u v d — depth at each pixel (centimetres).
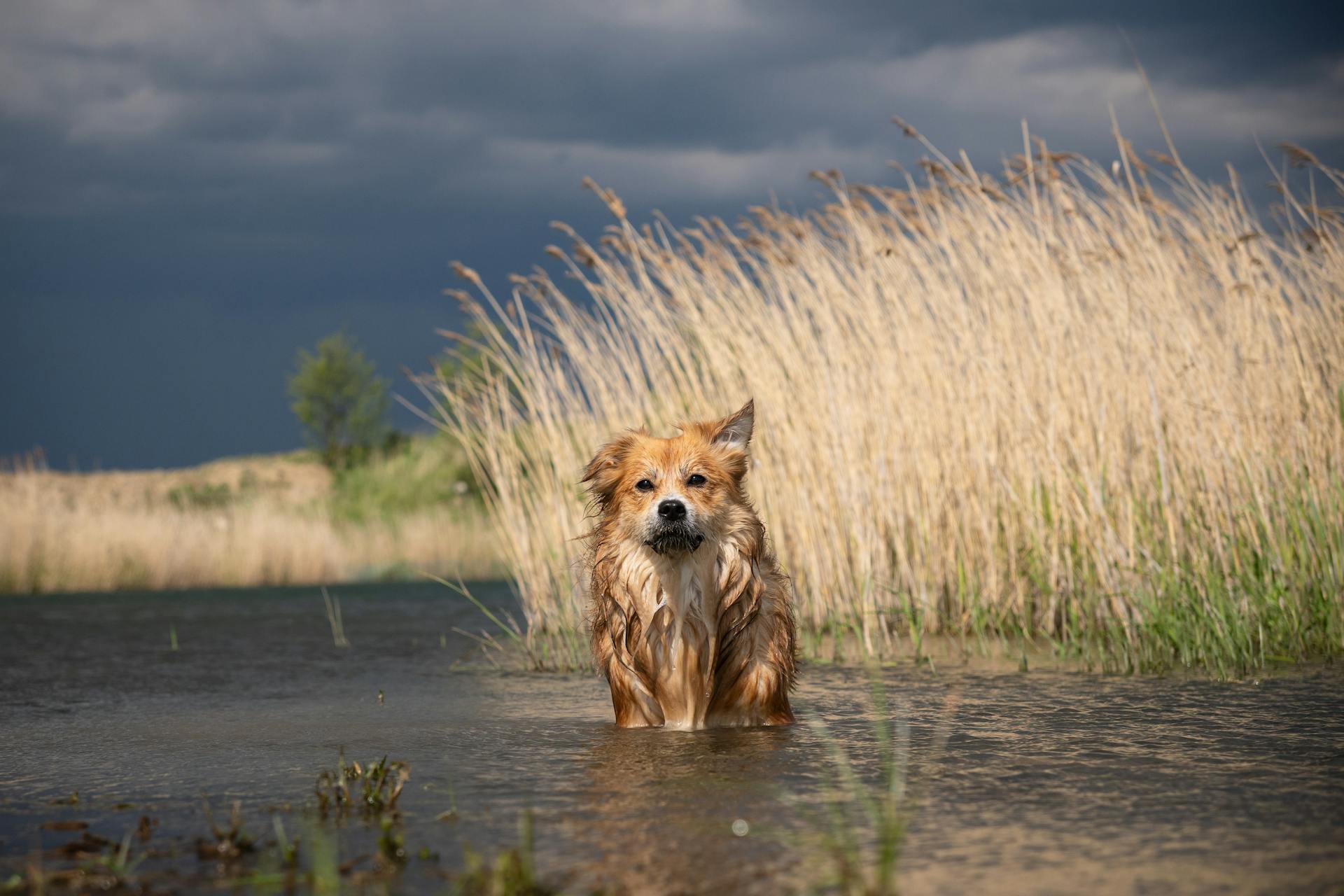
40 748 591
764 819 414
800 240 1132
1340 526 906
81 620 1422
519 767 518
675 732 618
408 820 421
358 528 2742
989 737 572
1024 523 1016
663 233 1109
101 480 3700
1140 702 675
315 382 4147
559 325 1094
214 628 1312
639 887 335
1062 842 379
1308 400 950
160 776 518
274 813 439
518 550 1079
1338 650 867
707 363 1109
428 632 1252
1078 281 1019
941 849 372
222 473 4006
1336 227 964
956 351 1062
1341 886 330
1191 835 386
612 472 684
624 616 646
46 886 348
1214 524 927
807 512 1059
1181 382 960
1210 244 979
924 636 1045
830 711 669
